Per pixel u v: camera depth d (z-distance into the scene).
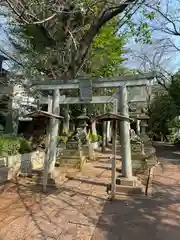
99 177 7.00
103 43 11.59
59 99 6.84
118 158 11.30
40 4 5.24
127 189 5.50
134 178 6.19
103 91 9.93
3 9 7.31
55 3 5.61
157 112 22.58
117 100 6.20
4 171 6.21
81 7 6.39
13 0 5.24
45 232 3.43
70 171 7.76
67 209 4.39
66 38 8.43
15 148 7.16
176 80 18.03
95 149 14.17
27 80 8.56
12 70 11.12
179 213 4.35
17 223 3.69
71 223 3.79
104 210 4.42
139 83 6.10
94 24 8.18
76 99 6.71
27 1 5.30
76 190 5.61
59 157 8.65
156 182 6.71
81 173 7.51
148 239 3.37
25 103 12.52
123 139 6.09
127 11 7.98
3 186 5.72
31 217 3.94
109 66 13.34
